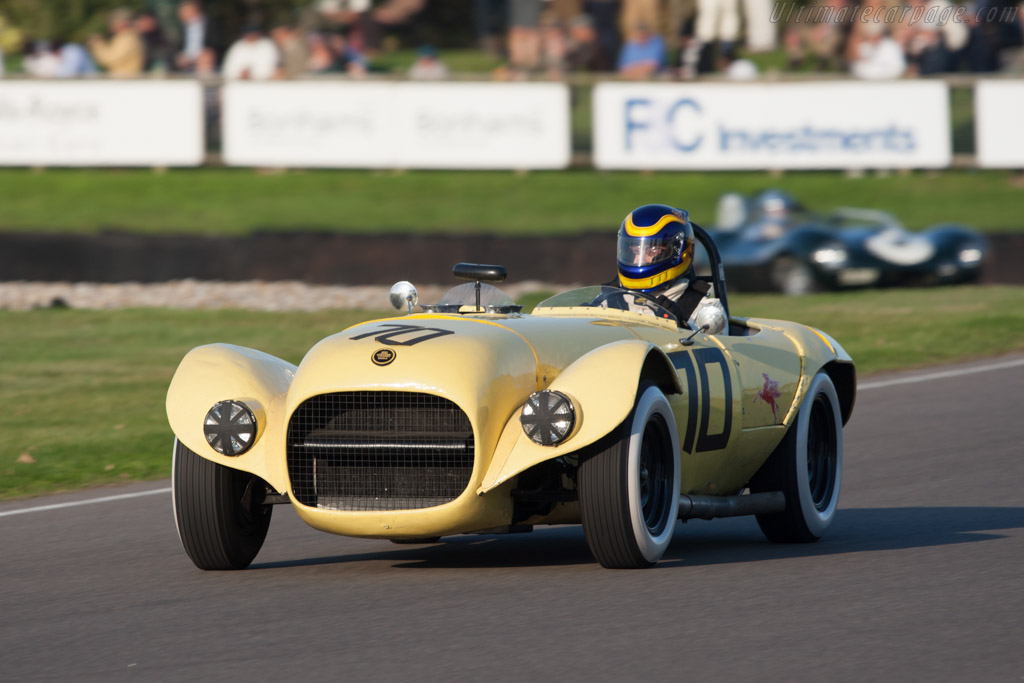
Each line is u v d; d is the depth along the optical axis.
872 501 28.97
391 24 108.00
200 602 20.55
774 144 83.38
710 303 23.86
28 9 114.94
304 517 21.61
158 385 47.66
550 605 19.38
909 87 83.62
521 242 73.31
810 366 26.47
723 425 23.77
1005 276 72.38
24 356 53.59
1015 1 87.31
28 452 37.22
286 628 18.59
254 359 23.19
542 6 89.81
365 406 21.31
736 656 16.47
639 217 26.58
